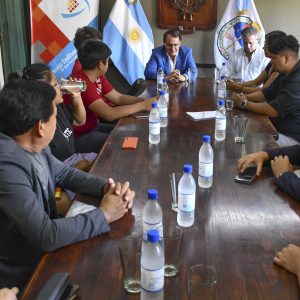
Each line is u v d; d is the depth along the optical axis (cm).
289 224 135
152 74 423
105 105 280
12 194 124
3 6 454
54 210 160
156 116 218
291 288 104
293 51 284
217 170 180
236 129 228
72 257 119
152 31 498
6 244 137
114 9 476
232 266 113
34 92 134
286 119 294
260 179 171
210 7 483
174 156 198
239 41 479
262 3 477
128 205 143
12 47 468
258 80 409
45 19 467
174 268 111
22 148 139
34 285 106
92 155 242
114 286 105
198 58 503
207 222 136
